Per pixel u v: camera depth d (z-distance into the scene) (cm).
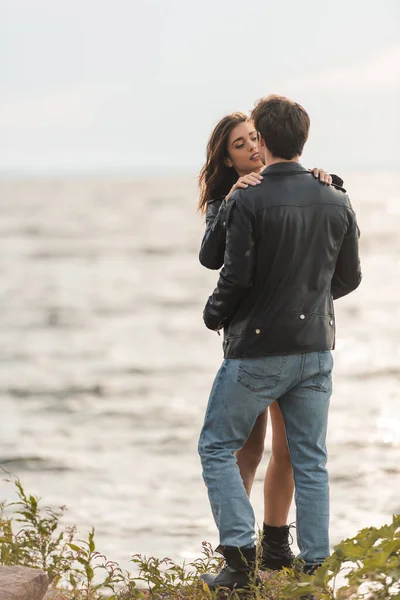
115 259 10744
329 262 792
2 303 6719
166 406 3016
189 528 1573
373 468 2017
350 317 5666
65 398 3198
